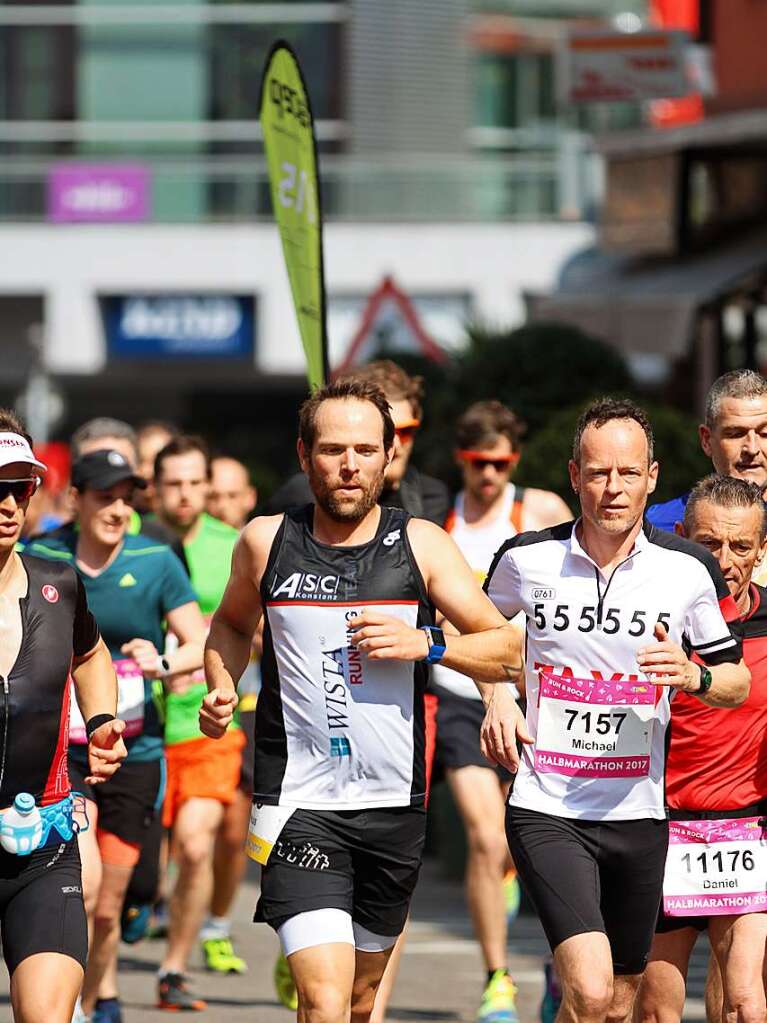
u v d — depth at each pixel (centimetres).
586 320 5750
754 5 6397
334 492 1936
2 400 10744
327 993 1889
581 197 9650
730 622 2117
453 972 3459
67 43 10731
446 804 4597
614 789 2055
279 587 1964
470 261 9700
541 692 2078
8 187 9931
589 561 2050
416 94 10575
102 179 9894
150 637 2777
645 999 2234
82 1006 2730
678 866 2180
